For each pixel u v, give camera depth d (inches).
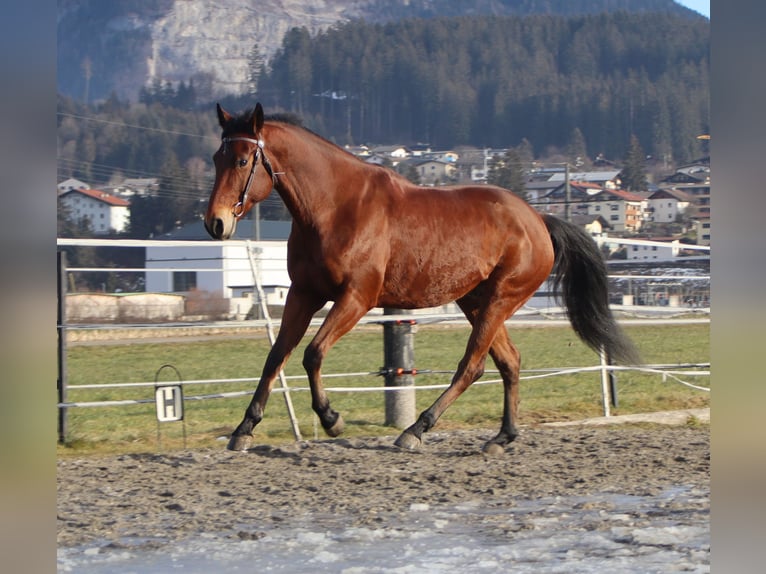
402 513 296.0
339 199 373.1
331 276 371.6
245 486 335.9
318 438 478.9
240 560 245.9
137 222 4552.2
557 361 1018.7
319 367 370.0
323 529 277.3
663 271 1728.6
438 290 392.5
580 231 441.4
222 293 1897.1
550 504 308.8
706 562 239.3
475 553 250.1
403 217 383.9
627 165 6186.0
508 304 412.5
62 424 456.1
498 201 410.9
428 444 430.0
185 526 279.4
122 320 1365.7
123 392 741.3
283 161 368.5
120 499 316.5
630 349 448.5
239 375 895.1
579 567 236.7
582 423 511.2
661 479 346.6
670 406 595.5
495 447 402.9
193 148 7037.4
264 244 486.6
